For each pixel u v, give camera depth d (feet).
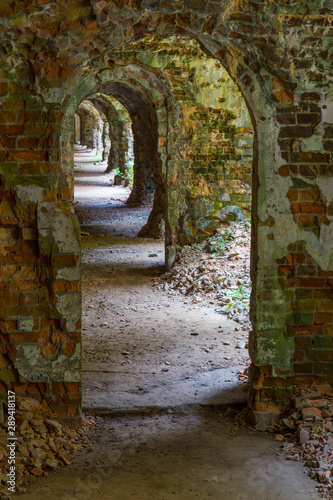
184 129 31.89
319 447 13.94
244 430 15.75
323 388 15.93
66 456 14.02
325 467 13.17
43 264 14.87
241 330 24.12
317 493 12.55
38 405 14.93
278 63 14.73
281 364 15.88
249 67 15.03
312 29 14.16
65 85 14.30
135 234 45.01
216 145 32.24
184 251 32.86
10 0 12.82
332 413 15.10
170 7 13.65
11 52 13.70
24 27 13.25
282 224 15.60
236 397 17.37
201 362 20.59
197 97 31.22
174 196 32.68
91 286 31.12
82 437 15.11
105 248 40.42
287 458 14.01
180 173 32.45
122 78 30.35
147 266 35.50
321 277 15.81
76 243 14.79
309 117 15.33
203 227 32.96
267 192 15.48
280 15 13.89
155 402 17.08
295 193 15.55
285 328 15.85
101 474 13.35
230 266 30.12
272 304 15.75
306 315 15.93
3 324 14.92
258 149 15.38
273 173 15.46
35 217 14.64
